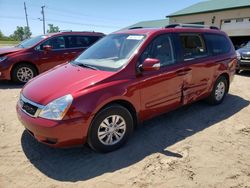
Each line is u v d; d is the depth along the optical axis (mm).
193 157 3543
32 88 3643
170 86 4254
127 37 4320
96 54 4391
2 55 7586
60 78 3697
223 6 19953
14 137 4109
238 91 7242
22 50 7812
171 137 4148
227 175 3154
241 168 3307
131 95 3668
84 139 3334
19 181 3012
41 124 3141
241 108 5637
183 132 4344
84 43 8906
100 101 3322
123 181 3021
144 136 4164
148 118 4102
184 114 5168
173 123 4711
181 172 3197
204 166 3334
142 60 3891
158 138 4105
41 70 8086
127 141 3908
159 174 3154
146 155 3590
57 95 3266
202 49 5043
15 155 3561
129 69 3717
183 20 23250
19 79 7816
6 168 3260
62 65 4520
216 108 5578
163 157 3535
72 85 3416
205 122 4789
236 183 3008
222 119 4953
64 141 3199
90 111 3254
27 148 3756
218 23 20016
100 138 3492
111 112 3492
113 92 3451
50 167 3299
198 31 5031
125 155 3584
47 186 2930
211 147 3836
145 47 3971
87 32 9117
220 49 5523
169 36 4395
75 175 3139
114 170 3238
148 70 3711
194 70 4691
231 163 3416
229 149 3791
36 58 7898
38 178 3072
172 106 4430
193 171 3221
